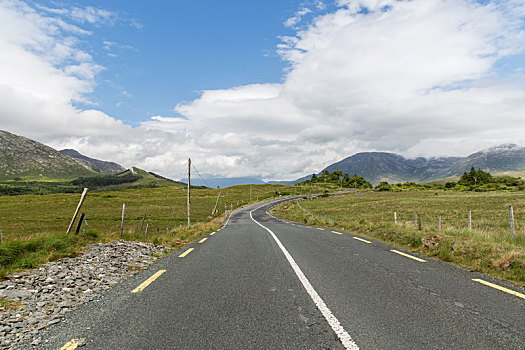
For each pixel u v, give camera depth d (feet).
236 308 15.37
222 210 204.95
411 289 18.66
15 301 16.57
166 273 23.52
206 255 31.81
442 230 44.45
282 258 29.27
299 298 16.88
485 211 125.90
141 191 400.88
